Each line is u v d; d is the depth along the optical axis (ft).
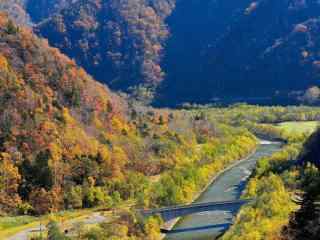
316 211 340.39
